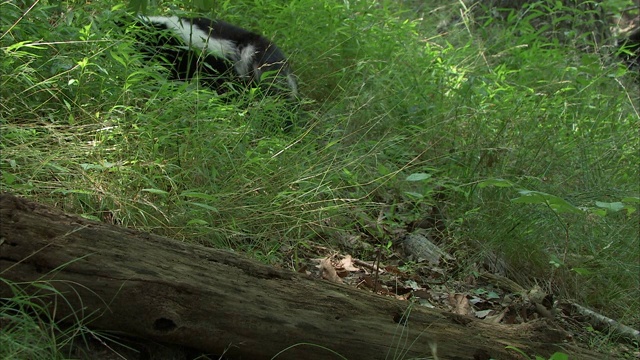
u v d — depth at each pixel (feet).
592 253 14.38
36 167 10.49
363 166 14.51
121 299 7.93
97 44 12.90
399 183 15.03
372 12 20.59
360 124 16.19
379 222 13.66
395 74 17.98
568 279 14.16
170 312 8.09
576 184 15.99
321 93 17.75
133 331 8.12
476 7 26.81
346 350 8.82
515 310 12.55
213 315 8.29
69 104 11.82
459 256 13.74
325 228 13.09
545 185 15.02
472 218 14.26
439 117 16.71
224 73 15.84
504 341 9.63
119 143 11.54
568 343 10.34
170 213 11.00
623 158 17.62
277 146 13.32
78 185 10.54
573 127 18.19
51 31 12.87
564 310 13.24
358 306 9.05
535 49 22.03
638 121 18.63
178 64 16.60
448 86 18.37
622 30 29.40
